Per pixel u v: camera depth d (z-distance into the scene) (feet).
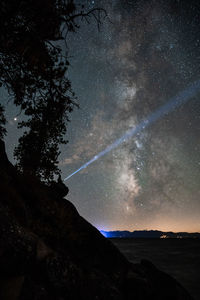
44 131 39.09
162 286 29.99
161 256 178.81
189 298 30.71
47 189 33.83
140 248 294.46
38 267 17.06
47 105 32.96
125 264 29.09
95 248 27.66
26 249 16.99
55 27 26.76
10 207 21.24
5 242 15.85
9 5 23.47
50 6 24.89
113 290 21.26
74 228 28.40
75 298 17.54
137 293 24.27
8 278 14.93
